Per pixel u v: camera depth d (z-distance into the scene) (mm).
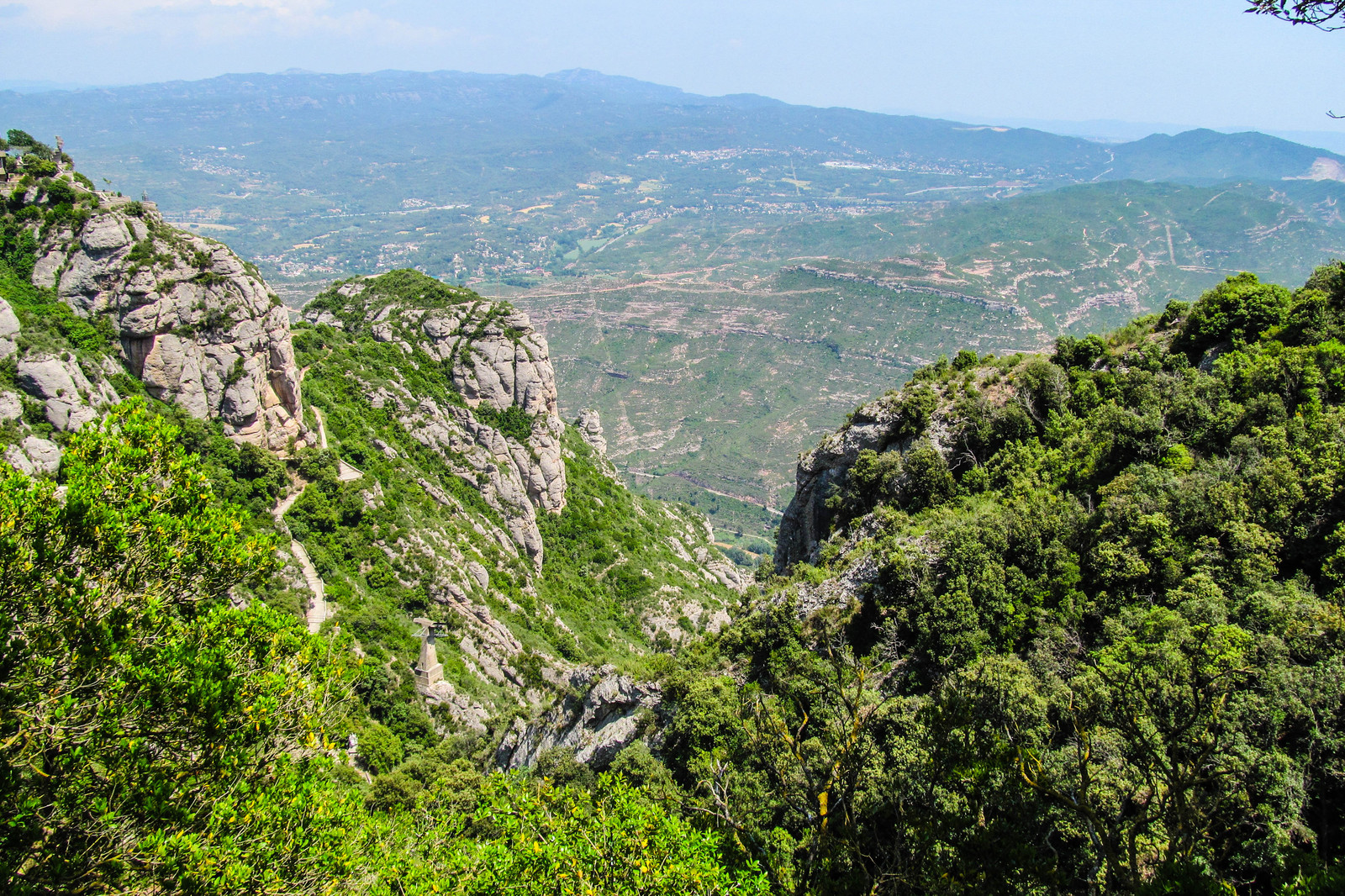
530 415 120688
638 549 129750
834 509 78375
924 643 49406
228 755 26266
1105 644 43688
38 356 62781
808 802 33406
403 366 114812
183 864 22891
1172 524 48375
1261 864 28000
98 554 26797
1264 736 31422
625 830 28172
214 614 29578
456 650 80188
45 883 22266
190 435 75562
